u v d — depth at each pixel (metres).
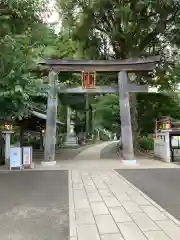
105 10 18.94
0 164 16.59
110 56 22.16
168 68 21.38
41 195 8.02
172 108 23.73
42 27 8.78
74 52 21.09
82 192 8.38
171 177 11.20
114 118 27.91
